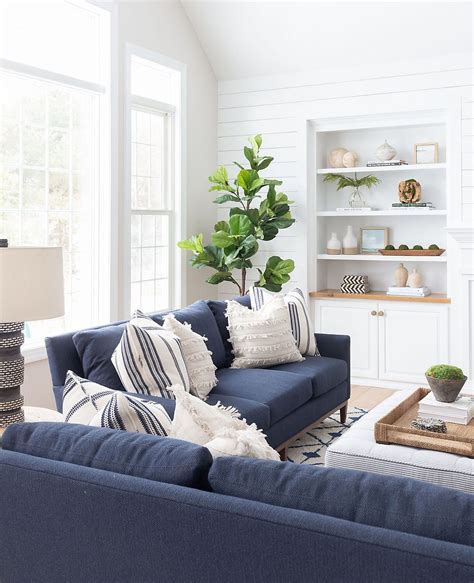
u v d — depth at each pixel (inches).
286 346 169.6
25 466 71.2
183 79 231.1
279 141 241.9
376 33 215.2
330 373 171.6
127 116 204.4
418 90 218.8
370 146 245.9
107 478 66.6
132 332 125.7
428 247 236.4
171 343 130.7
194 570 61.5
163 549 63.0
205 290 250.1
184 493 62.5
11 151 172.7
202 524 60.8
